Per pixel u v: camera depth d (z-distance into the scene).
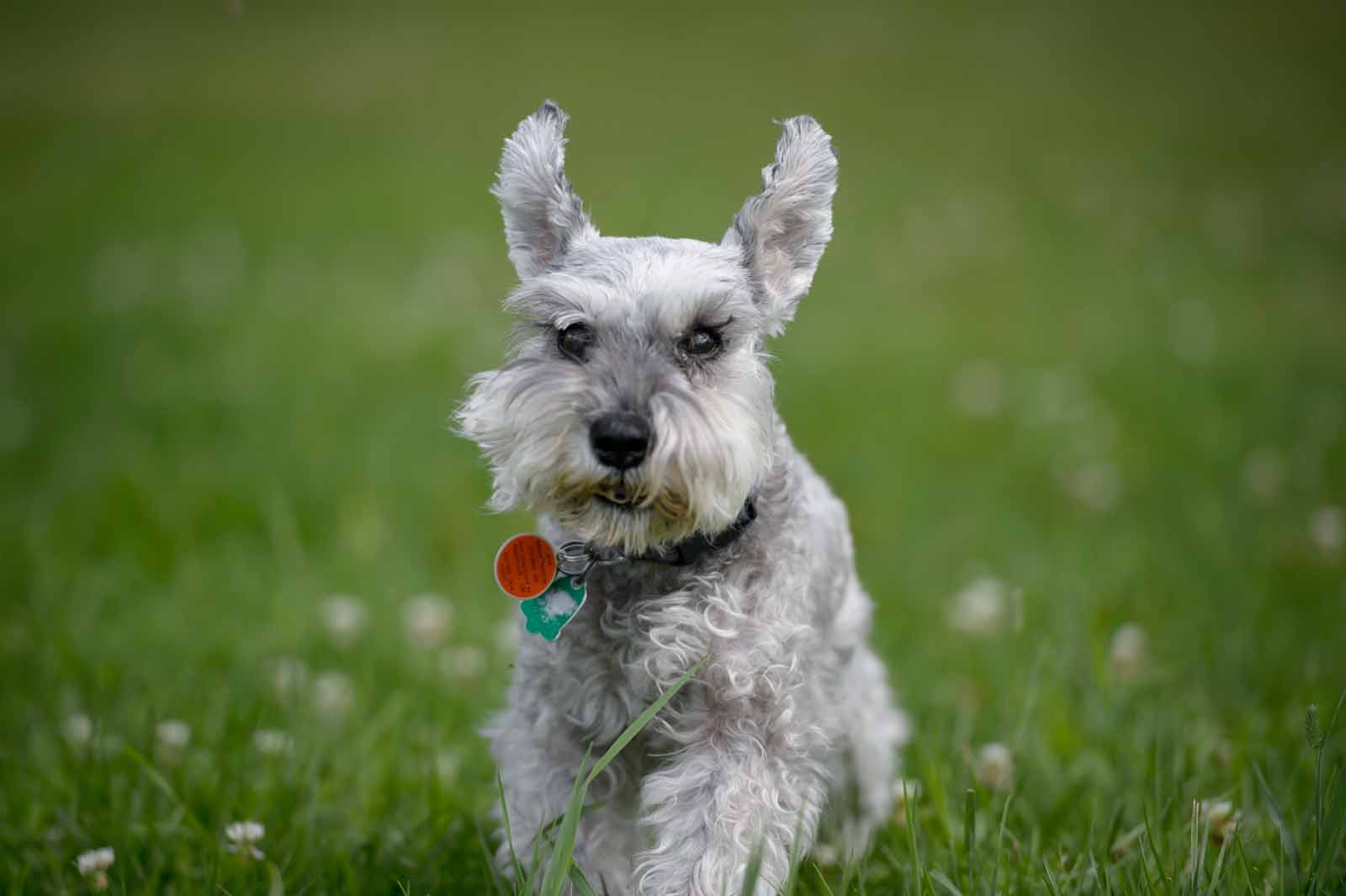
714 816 4.41
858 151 23.81
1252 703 6.45
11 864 5.12
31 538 9.09
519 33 35.66
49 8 39.28
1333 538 8.59
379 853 5.26
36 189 21.23
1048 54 31.61
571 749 4.83
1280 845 4.67
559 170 5.23
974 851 4.81
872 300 16.20
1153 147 23.73
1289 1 35.84
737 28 35.09
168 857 5.18
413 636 7.53
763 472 4.78
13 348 13.52
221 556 9.02
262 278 16.50
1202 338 14.26
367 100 28.41
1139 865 4.81
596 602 4.77
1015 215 20.03
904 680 7.13
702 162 22.39
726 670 4.55
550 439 4.54
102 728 5.96
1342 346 13.99
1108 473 10.53
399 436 11.08
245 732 6.21
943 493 10.34
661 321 4.78
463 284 16.23
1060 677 6.52
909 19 35.00
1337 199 20.38
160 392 12.23
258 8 39.31
